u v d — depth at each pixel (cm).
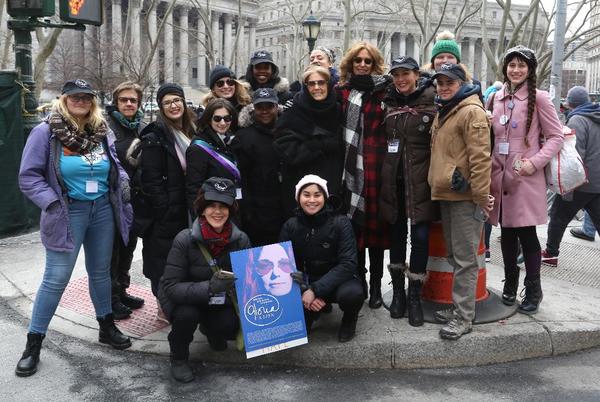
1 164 782
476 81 496
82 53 4347
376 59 456
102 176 417
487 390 383
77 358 429
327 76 436
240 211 470
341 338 425
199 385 390
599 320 464
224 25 7362
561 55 1046
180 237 403
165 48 5953
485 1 1719
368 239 473
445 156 413
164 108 451
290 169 454
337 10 6556
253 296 396
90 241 430
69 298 545
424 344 418
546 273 618
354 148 453
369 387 388
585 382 394
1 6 1279
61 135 392
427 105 439
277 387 387
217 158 438
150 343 451
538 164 443
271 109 457
